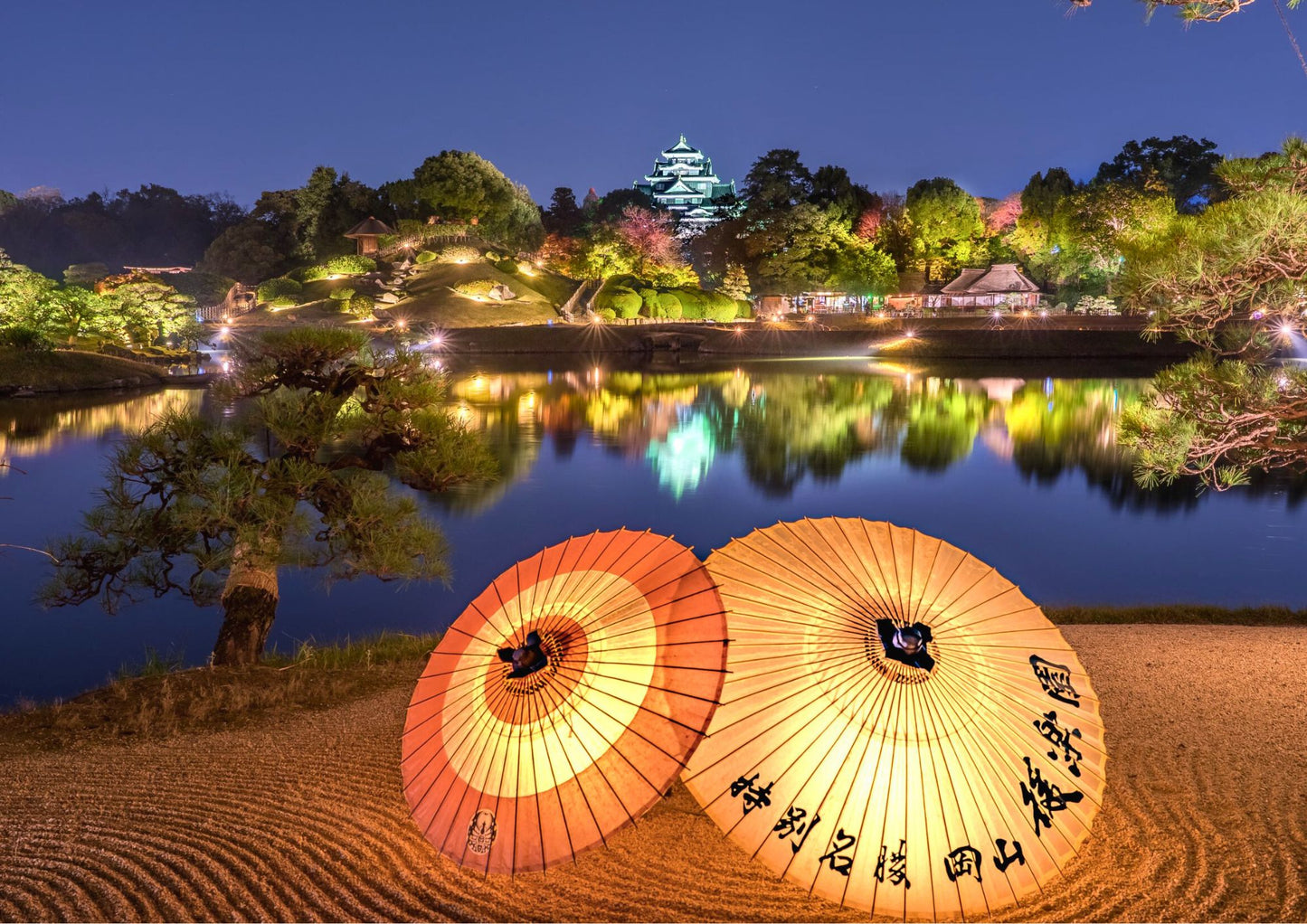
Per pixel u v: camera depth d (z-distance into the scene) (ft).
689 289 328.29
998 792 12.80
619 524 71.00
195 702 27.04
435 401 33.17
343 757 21.89
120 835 17.31
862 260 317.22
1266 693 25.46
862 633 13.76
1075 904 14.53
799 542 15.53
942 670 13.50
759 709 13.09
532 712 13.30
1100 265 290.56
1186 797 18.26
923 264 350.02
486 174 355.36
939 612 14.48
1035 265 333.21
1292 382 25.25
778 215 324.39
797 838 12.28
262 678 30.53
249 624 33.27
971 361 233.35
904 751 12.72
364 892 15.10
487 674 14.23
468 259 326.03
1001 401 156.25
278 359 33.35
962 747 12.93
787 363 232.53
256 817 18.11
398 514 32.24
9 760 22.16
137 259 438.40
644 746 12.44
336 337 33.12
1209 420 25.46
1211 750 20.99
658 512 76.28
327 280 314.14
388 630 44.60
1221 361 26.76
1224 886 14.83
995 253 344.49
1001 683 13.85
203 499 31.30
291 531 31.50
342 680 30.71
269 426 31.04
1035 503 80.79
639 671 13.06
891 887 12.12
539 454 104.99
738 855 16.17
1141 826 17.01
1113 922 13.99
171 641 43.01
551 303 313.94
